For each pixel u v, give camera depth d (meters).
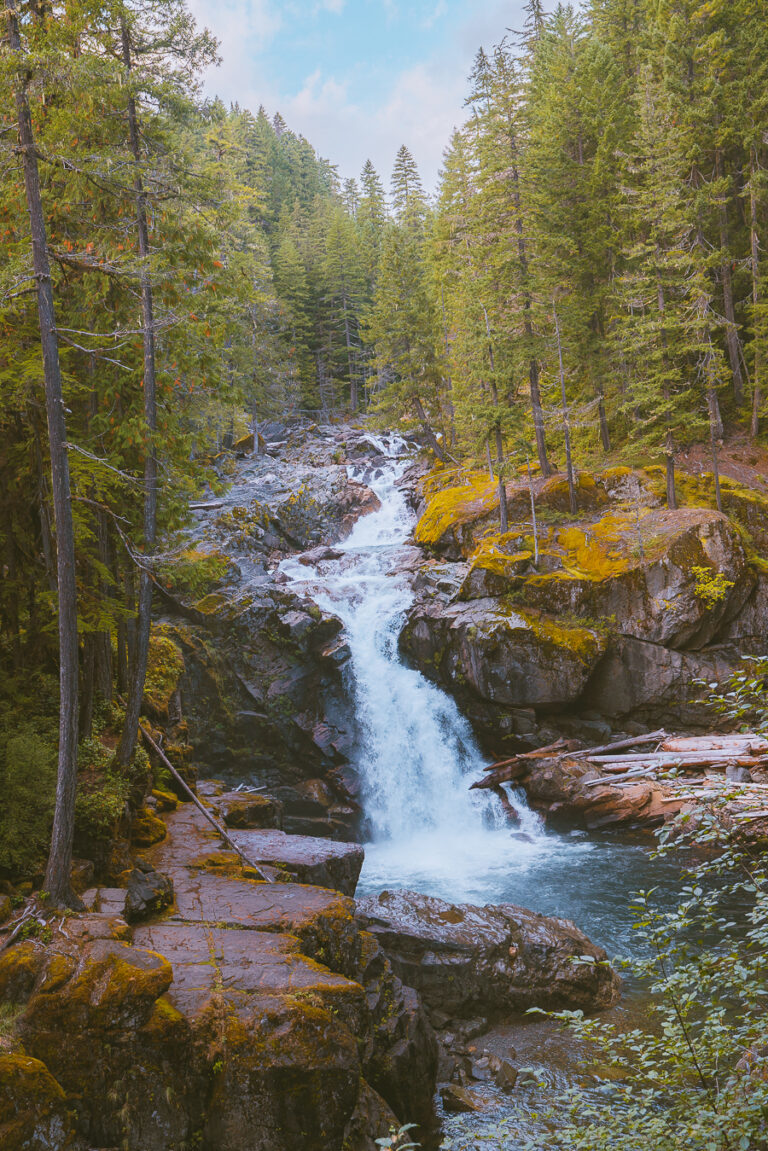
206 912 13.80
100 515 18.36
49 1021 9.68
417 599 34.25
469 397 42.91
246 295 18.62
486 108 46.72
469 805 29.94
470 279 42.16
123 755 16.77
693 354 44.44
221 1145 9.73
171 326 17.47
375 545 43.34
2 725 15.79
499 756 32.25
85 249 16.27
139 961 10.50
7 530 18.64
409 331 48.53
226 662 31.50
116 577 20.45
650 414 38.44
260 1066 9.93
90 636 18.14
